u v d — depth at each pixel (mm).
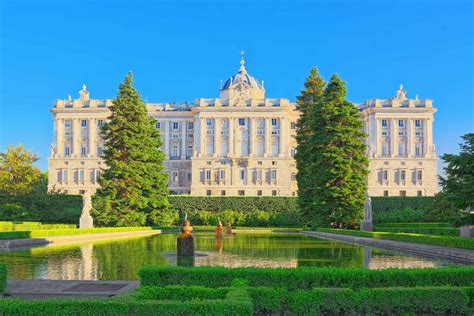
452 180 30844
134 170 62844
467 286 14312
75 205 73625
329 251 30547
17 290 15992
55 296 15203
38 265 22875
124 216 60938
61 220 66375
